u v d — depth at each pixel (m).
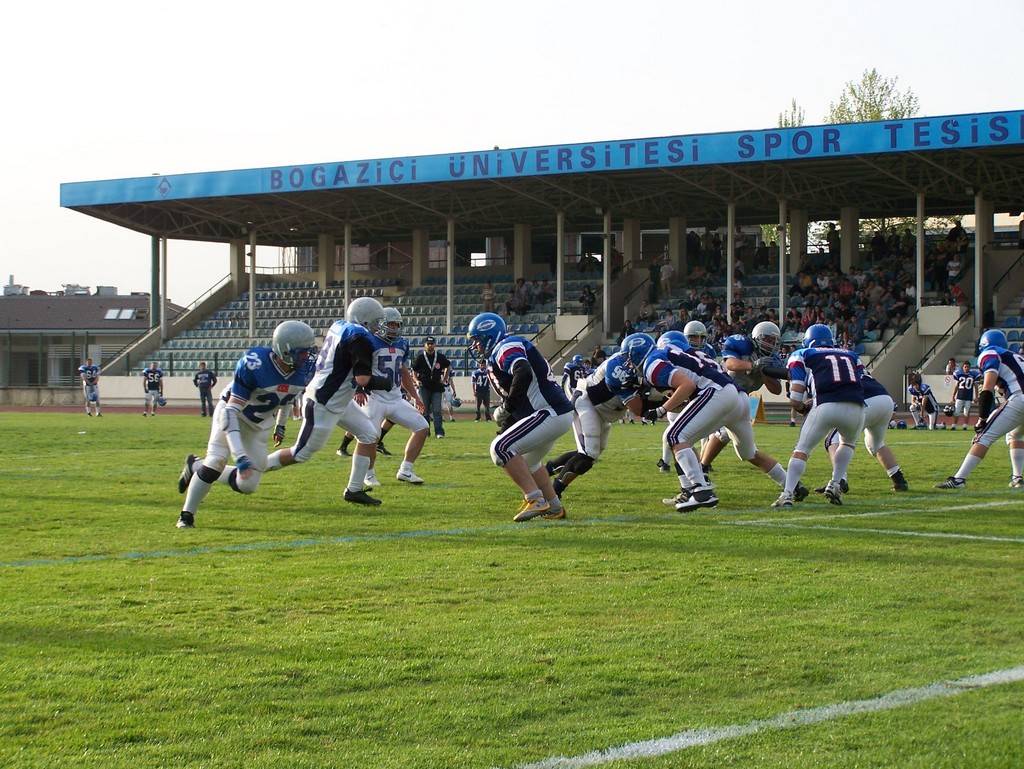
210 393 35.66
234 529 9.59
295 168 38.31
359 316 10.85
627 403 11.32
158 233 45.31
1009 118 29.97
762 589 6.96
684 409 10.83
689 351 11.01
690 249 42.75
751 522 9.98
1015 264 36.84
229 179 39.19
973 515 10.46
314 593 6.84
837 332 34.81
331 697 4.81
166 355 45.03
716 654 5.45
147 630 5.90
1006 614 6.29
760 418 30.02
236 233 47.66
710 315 37.44
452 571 7.58
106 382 44.00
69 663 5.26
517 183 38.00
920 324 35.00
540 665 5.26
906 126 31.03
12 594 6.77
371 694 4.85
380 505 11.20
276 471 14.68
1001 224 52.91
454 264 47.84
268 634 5.83
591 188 38.12
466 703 4.73
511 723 4.50
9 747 4.21
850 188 37.97
